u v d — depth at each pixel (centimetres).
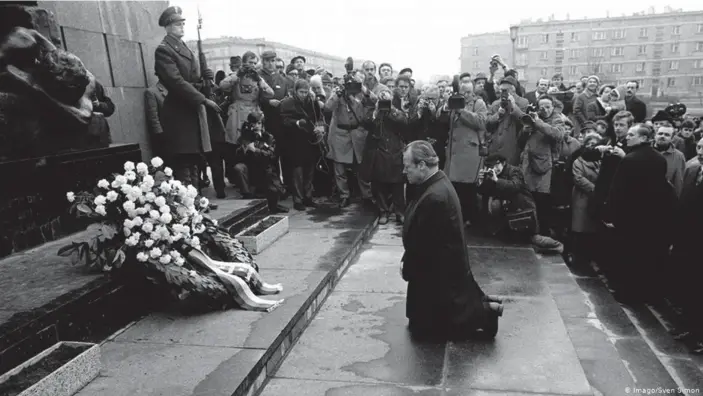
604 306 512
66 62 449
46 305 308
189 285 366
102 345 332
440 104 774
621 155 576
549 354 356
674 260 494
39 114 440
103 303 343
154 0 708
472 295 374
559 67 4784
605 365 387
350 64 756
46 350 288
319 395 311
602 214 575
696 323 459
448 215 361
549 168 671
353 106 751
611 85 967
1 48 420
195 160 623
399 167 695
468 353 359
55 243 438
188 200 398
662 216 524
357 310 436
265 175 728
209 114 704
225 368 301
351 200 845
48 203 440
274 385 323
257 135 720
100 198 360
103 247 361
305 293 417
